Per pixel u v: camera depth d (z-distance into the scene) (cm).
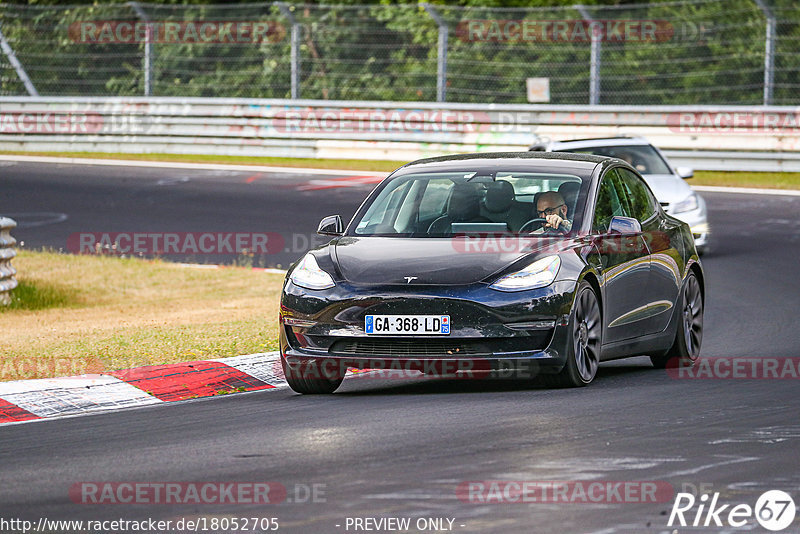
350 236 3206
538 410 2694
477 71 11288
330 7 10769
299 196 8200
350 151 9950
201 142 10362
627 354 3253
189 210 7788
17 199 8281
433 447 2327
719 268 5684
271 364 3391
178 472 2178
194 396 3098
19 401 2928
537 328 2873
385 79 11706
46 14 12006
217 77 12006
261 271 6034
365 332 2884
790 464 2164
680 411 2680
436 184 3300
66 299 5362
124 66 12150
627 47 10688
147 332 4059
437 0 11669
